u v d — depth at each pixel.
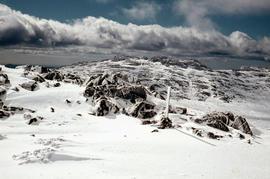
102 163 23.59
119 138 38.09
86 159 24.59
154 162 25.41
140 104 59.09
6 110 47.38
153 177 20.41
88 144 33.03
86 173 20.25
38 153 24.22
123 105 62.31
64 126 45.00
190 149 33.22
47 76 76.62
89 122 49.75
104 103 57.19
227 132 49.50
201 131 43.94
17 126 41.69
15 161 22.52
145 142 35.50
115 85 68.06
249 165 27.11
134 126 48.09
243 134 51.03
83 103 59.31
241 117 57.22
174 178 20.56
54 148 28.23
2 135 34.31
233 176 22.45
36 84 63.09
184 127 47.16
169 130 44.81
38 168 21.00
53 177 18.97
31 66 81.12
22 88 59.09
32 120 44.38
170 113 58.88
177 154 29.89
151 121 50.81
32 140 32.56
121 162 24.55
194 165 25.23
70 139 35.84
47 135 38.06
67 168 21.36
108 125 48.84
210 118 53.09
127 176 20.11
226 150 34.62
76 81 78.06
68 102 57.91
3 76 59.22
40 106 53.50
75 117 51.16
